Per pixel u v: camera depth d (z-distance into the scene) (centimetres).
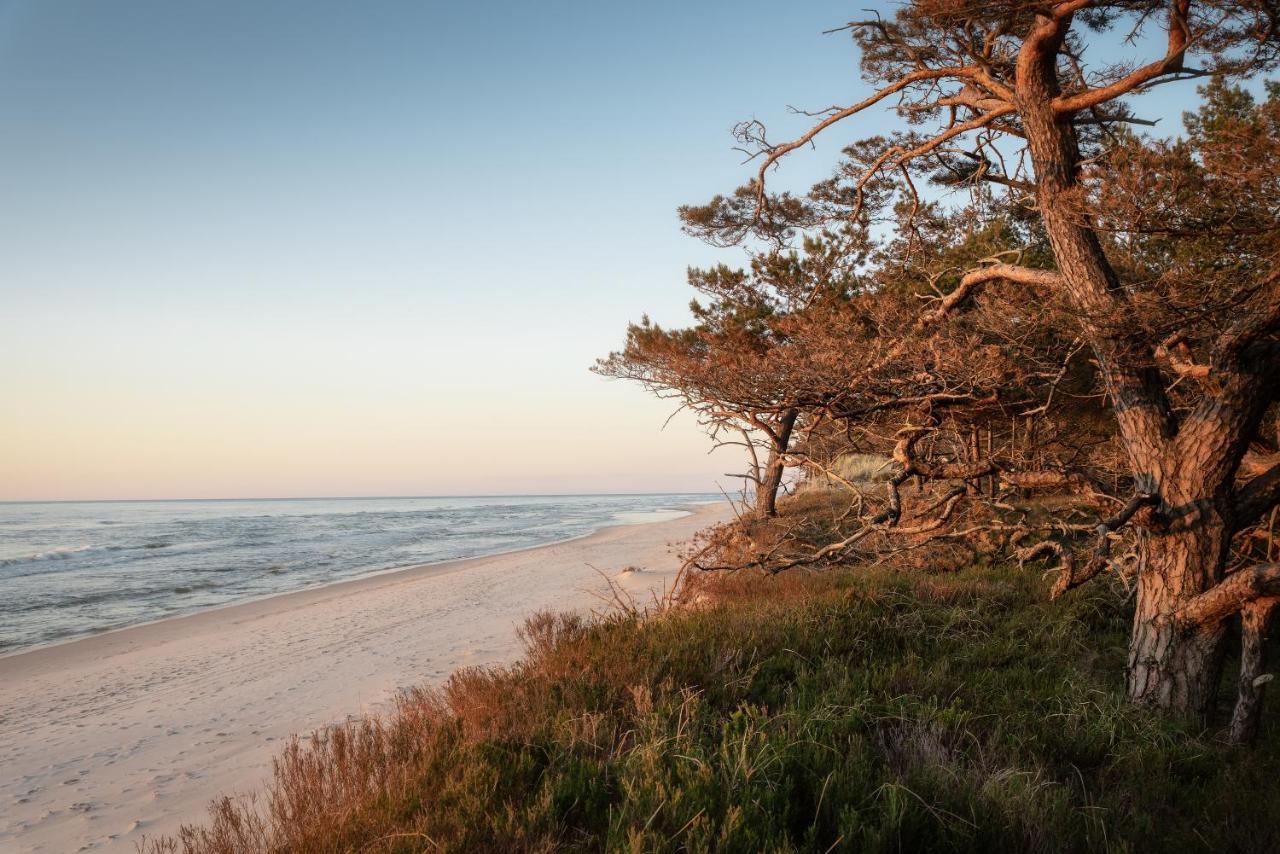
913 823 376
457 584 2022
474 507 12681
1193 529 604
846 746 476
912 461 802
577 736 493
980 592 931
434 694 682
